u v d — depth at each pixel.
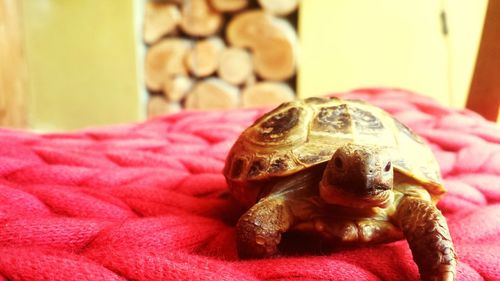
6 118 0.91
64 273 0.19
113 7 0.92
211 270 0.20
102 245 0.24
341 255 0.23
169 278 0.19
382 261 0.22
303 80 0.88
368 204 0.23
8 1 0.91
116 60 0.95
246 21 0.86
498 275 0.21
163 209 0.30
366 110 0.29
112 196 0.30
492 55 0.40
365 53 0.84
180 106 0.97
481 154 0.40
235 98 0.91
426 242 0.21
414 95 0.62
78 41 0.96
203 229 0.26
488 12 0.37
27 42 0.99
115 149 0.43
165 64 0.94
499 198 0.34
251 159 0.27
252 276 0.20
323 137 0.26
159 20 0.92
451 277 0.20
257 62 0.89
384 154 0.23
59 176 0.33
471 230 0.27
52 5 0.96
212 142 0.48
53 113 1.04
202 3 0.89
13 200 0.27
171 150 0.44
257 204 0.24
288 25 0.88
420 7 0.79
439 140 0.44
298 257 0.23
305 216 0.25
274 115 0.30
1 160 0.34
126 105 0.98
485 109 0.44
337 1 0.82
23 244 0.23
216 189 0.35
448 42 0.76
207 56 0.91
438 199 0.28
